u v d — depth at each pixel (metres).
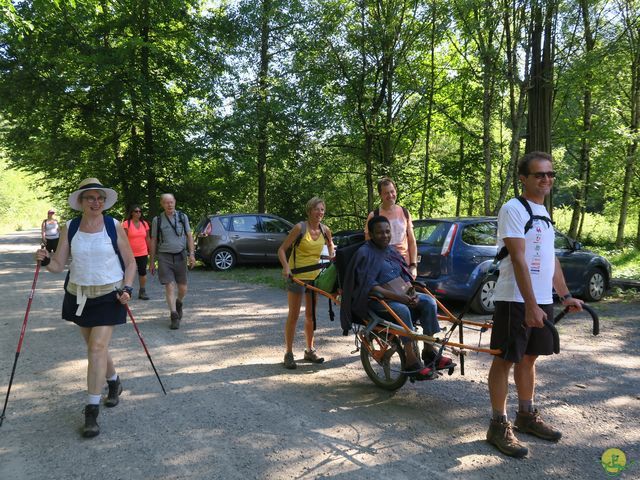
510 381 4.64
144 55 17.88
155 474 3.03
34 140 18.42
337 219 21.53
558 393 4.32
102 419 3.84
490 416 3.87
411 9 15.59
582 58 12.62
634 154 15.34
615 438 3.47
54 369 5.05
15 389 4.50
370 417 3.86
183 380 4.72
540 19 11.48
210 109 18.73
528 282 3.09
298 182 18.86
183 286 7.02
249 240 13.74
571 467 3.08
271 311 8.01
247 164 17.62
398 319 4.04
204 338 6.29
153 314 7.79
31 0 15.30
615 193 19.77
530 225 3.20
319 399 4.23
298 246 5.05
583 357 5.37
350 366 5.15
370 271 4.29
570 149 19.23
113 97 17.03
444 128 19.59
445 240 7.43
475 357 5.44
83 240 3.67
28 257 17.66
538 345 3.32
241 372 4.96
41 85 17.05
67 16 16.05
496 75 13.45
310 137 17.59
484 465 3.12
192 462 3.17
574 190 18.50
